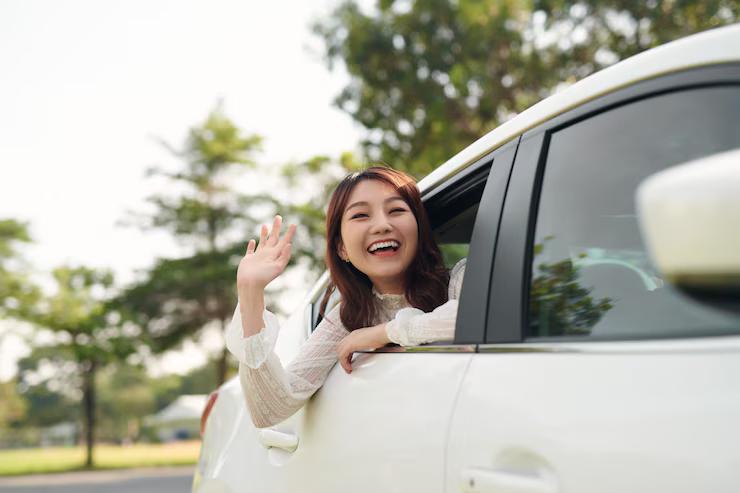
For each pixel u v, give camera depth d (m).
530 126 1.50
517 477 1.14
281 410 1.73
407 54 15.55
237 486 2.00
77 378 33.03
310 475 1.67
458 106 15.51
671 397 0.99
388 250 1.88
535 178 1.42
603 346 1.13
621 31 14.05
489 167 1.65
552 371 1.18
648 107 1.24
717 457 0.92
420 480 1.34
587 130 1.36
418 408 1.41
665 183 0.70
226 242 31.70
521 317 1.32
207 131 31.67
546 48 15.00
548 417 1.13
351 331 1.91
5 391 74.00
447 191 1.83
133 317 31.34
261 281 1.69
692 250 0.68
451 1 15.50
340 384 1.70
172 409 71.06
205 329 32.16
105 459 34.16
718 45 1.13
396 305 1.98
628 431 1.02
